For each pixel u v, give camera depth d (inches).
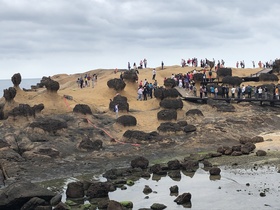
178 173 972.6
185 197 764.0
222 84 2111.2
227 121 1526.8
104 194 824.9
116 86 1866.4
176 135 1393.9
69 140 1269.7
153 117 1588.3
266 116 1637.6
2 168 970.1
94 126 1425.9
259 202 743.7
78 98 1739.7
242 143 1323.8
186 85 2018.9
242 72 2561.5
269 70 2393.0
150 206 743.1
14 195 741.9
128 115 1478.8
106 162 1127.0
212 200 772.0
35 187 782.5
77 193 823.7
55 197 774.5
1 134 1228.5
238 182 891.4
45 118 1406.3
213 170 972.6
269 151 1181.7
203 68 2586.1
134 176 991.6
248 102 1870.1
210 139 1344.7
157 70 2576.3
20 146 1182.3
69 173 1018.7
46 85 1599.4
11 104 1429.6
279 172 954.1
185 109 1736.0
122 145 1296.8
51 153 1142.3
